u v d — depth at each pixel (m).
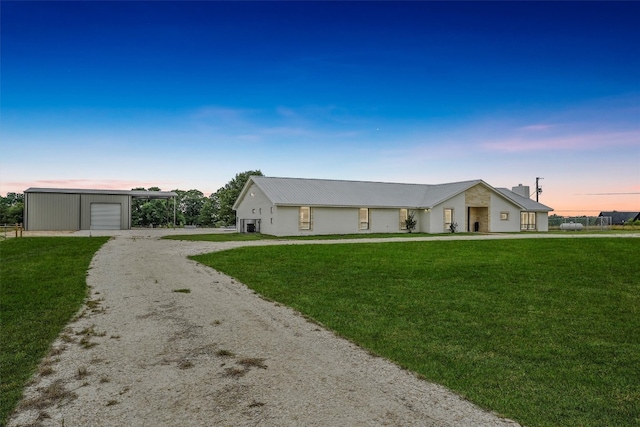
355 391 4.11
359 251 16.33
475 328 6.31
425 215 31.03
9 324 6.36
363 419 3.55
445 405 3.84
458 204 31.61
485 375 4.55
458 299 8.22
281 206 27.19
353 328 6.27
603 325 6.50
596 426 3.50
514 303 7.91
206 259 14.06
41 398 3.97
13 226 40.84
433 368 4.74
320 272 11.32
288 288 9.20
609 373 4.63
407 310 7.36
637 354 5.23
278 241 22.19
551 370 4.71
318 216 28.34
